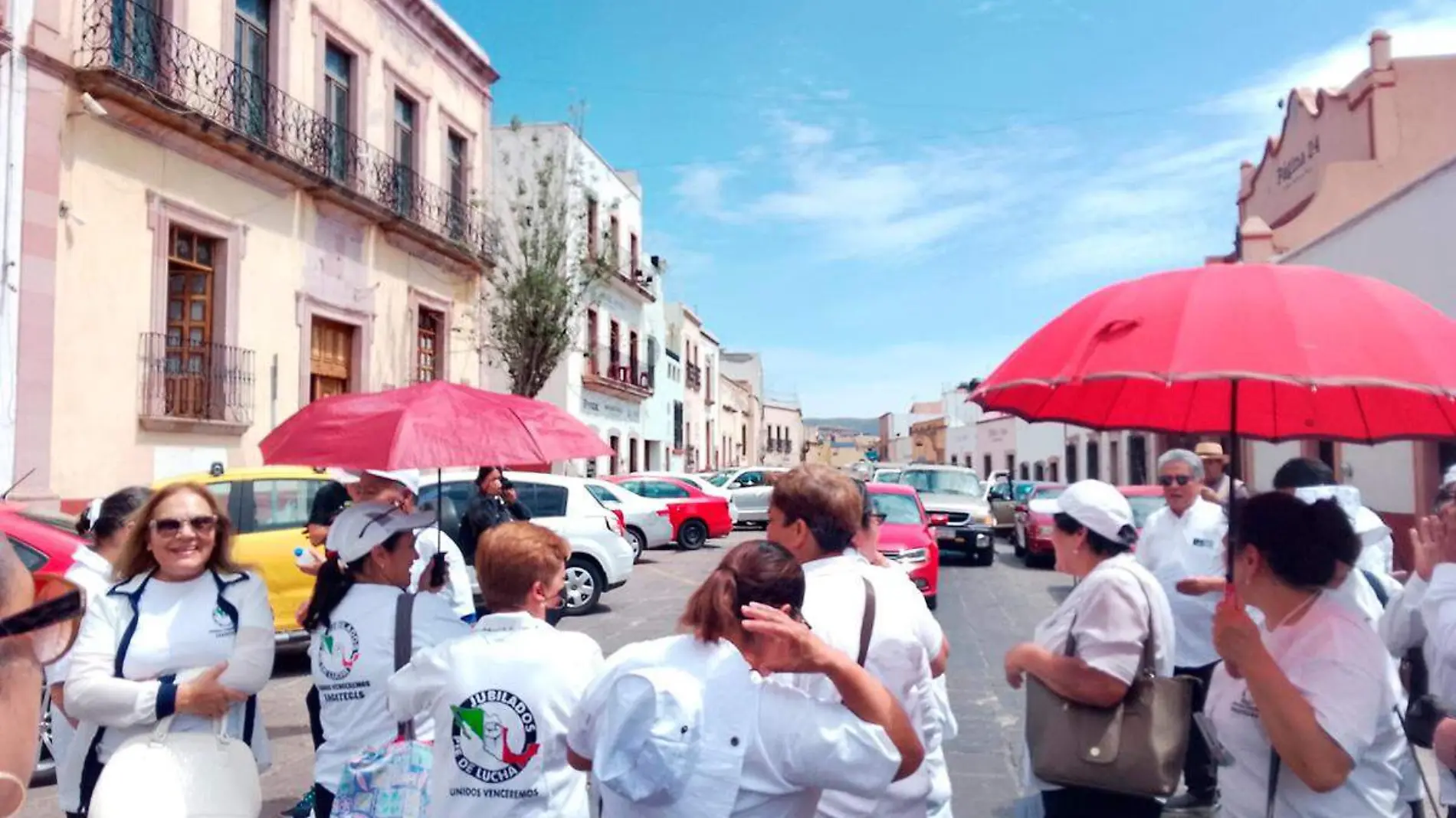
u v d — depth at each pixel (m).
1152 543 5.08
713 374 52.47
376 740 3.28
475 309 21.84
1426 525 3.29
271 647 3.33
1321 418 3.10
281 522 8.65
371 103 17.75
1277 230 19.47
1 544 1.87
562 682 2.82
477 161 21.94
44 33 11.20
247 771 3.16
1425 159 18.30
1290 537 2.64
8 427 10.80
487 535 3.00
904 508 12.86
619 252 30.80
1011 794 5.72
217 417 13.84
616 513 12.64
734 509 28.41
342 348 17.27
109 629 3.18
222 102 13.89
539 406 3.83
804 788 2.20
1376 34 18.39
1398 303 2.27
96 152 11.94
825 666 2.16
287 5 15.38
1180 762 3.02
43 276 11.21
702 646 2.23
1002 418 47.38
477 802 2.76
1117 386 3.21
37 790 5.68
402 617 3.33
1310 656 2.59
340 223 16.77
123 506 3.88
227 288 14.09
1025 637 10.45
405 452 3.31
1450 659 2.86
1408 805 2.74
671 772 2.06
